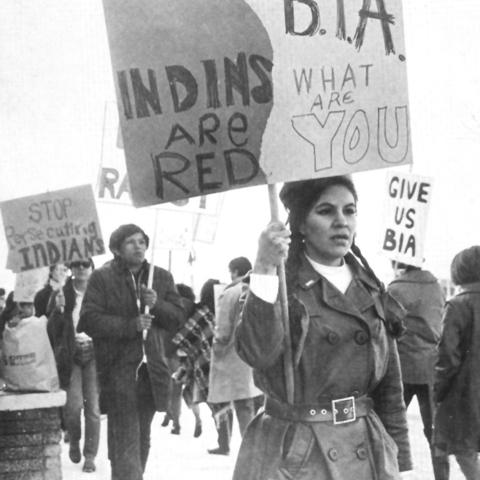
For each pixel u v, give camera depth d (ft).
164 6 12.23
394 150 12.63
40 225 23.66
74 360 25.18
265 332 11.25
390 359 12.26
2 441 20.85
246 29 12.35
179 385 31.76
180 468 25.18
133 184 12.39
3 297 25.82
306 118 12.42
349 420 11.71
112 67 12.29
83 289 24.70
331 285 11.76
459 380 19.45
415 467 24.53
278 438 11.69
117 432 21.29
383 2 12.57
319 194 12.01
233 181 12.40
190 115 12.36
